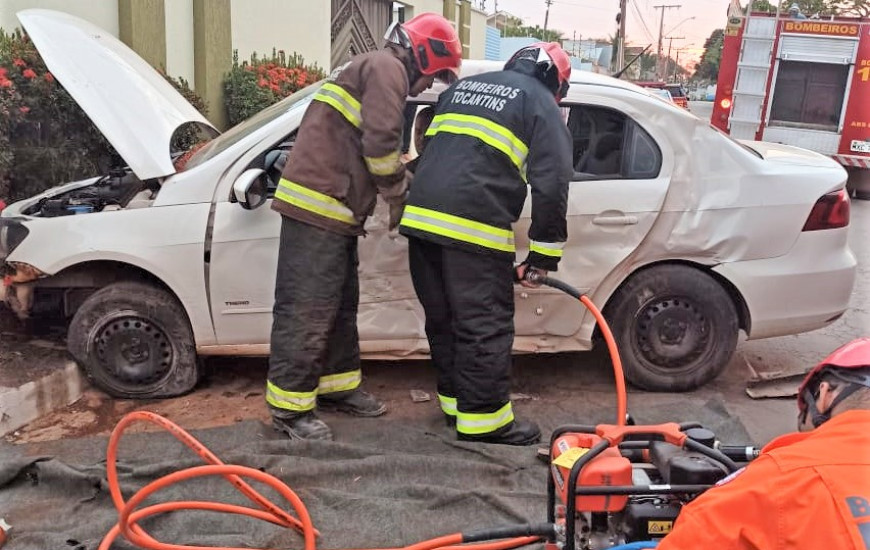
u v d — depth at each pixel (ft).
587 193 13.34
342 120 11.44
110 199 14.79
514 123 11.03
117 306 13.56
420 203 11.35
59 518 10.14
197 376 14.17
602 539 7.09
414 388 14.93
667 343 14.10
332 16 47.11
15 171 18.86
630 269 13.76
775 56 38.04
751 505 4.85
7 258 13.60
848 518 4.44
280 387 12.03
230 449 11.93
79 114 19.93
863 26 36.32
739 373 15.94
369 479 11.03
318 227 11.51
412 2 56.13
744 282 13.82
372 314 13.60
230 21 32.27
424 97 13.55
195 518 9.92
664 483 7.07
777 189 13.71
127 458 11.77
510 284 11.66
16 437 12.62
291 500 8.32
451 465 11.16
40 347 14.88
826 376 5.66
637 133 13.55
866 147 37.19
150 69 15.26
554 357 16.48
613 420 13.30
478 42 73.36
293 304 11.75
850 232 29.96
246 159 13.25
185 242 13.16
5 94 18.13
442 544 7.63
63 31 14.01
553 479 7.72
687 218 13.57
